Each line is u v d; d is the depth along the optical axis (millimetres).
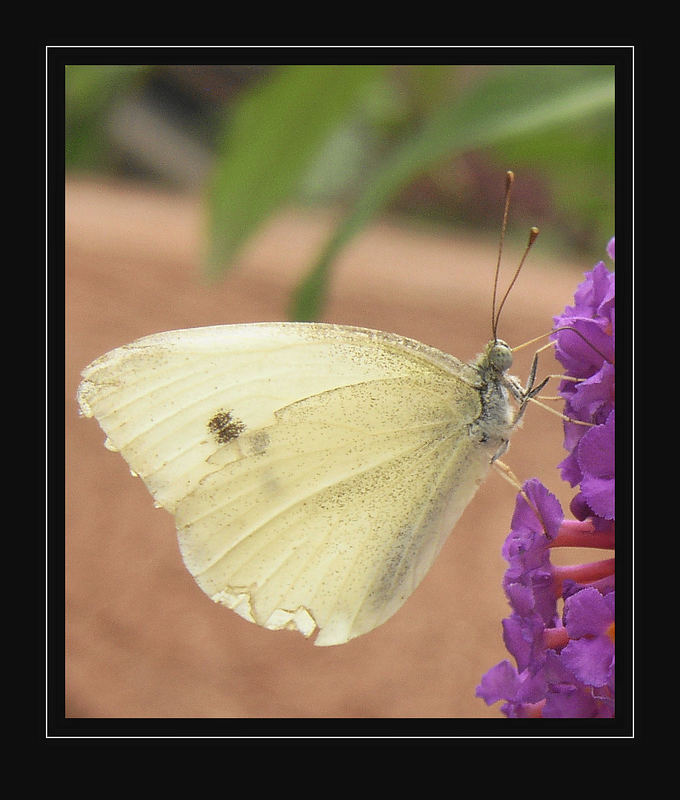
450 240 476
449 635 247
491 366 192
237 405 192
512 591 180
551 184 344
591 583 181
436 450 193
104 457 283
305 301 228
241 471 193
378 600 195
